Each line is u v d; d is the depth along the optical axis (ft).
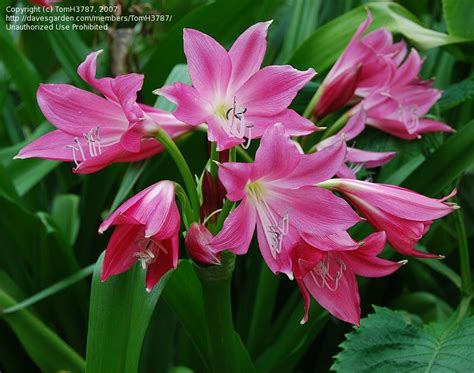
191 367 3.13
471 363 2.48
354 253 2.31
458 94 3.18
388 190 2.31
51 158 2.38
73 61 3.49
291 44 3.56
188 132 2.45
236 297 3.49
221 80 2.23
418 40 3.21
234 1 3.25
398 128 3.00
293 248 2.20
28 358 3.22
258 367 3.02
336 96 2.81
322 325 2.98
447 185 2.87
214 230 2.34
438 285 3.43
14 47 3.46
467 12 3.07
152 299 2.36
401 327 2.66
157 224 2.13
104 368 2.32
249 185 2.25
